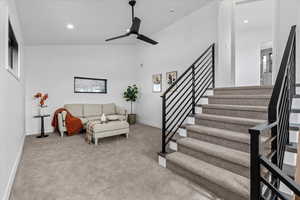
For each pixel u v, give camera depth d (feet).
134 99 19.71
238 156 5.93
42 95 15.65
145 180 6.72
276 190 2.85
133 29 10.03
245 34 16.84
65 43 16.44
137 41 19.61
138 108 20.62
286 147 5.26
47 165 8.21
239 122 7.19
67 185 6.41
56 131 15.83
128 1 10.24
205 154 6.95
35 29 11.96
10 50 8.00
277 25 9.06
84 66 18.15
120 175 7.15
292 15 8.54
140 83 20.16
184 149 7.93
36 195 5.79
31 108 15.12
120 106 20.48
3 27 5.95
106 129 12.00
